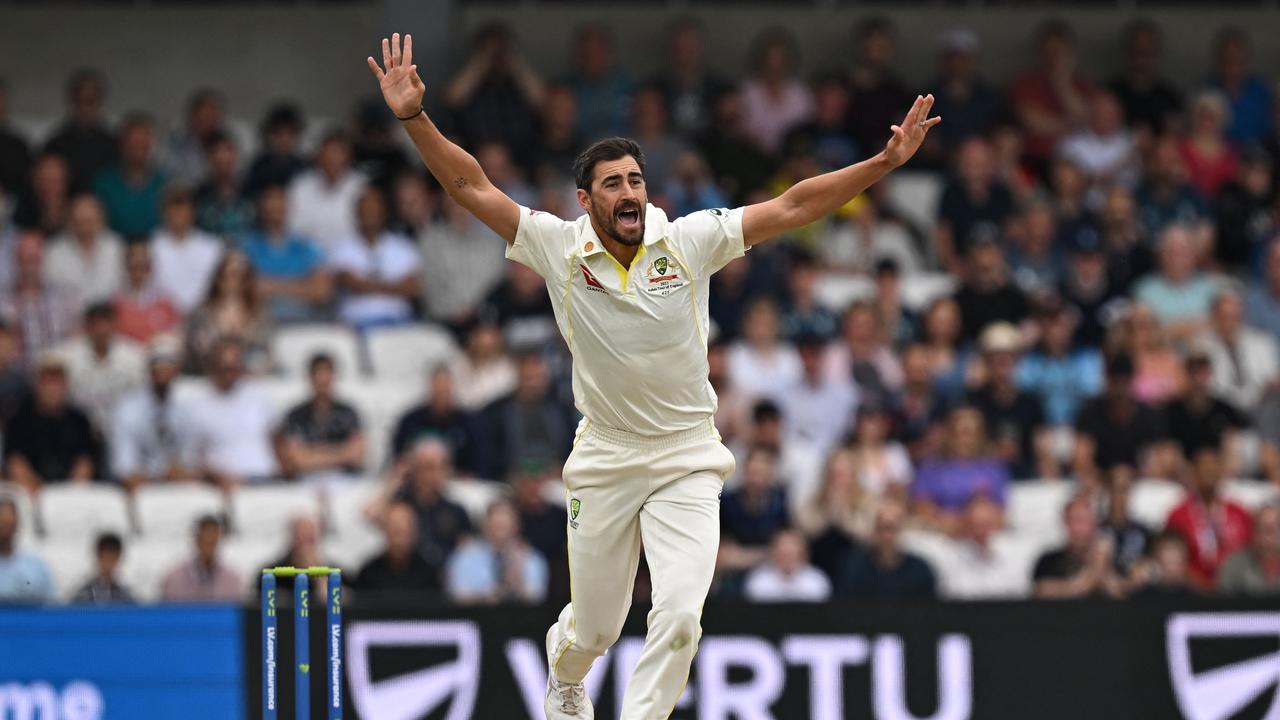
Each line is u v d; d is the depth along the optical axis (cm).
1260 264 5088
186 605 3139
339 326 4653
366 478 4166
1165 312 4825
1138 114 5509
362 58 5547
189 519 3975
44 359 4147
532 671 3194
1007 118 5394
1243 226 5194
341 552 3916
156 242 4684
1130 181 5334
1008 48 5734
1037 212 4941
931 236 5191
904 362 4356
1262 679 3259
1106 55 5766
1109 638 3247
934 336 4538
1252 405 4628
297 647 2233
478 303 4719
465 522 3834
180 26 5500
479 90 5106
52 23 5462
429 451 3841
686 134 5194
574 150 5069
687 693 3203
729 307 4647
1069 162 5103
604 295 2103
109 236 4734
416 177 4903
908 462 4181
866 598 3231
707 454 2172
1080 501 3756
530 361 4181
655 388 2125
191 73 5500
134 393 4197
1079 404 4491
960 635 3231
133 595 3644
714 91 5309
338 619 2245
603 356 2120
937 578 3753
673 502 2155
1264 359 4741
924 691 3222
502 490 4022
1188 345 4728
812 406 4362
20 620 3116
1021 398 4322
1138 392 4422
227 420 4169
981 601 3238
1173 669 3247
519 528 3875
